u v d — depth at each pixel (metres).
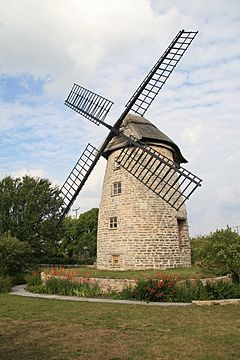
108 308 12.62
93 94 23.25
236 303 13.48
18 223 27.84
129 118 22.16
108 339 8.65
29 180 29.38
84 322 10.46
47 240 29.30
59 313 11.82
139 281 15.11
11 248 22.36
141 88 21.38
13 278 22.06
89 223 45.31
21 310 12.45
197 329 9.61
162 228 20.41
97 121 22.36
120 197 21.39
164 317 11.10
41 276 20.06
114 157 22.41
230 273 17.55
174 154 23.12
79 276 17.31
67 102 24.86
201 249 17.97
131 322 10.43
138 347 8.00
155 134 21.50
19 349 7.89
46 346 8.12
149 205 20.56
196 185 17.69
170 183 21.47
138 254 19.86
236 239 17.06
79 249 44.62
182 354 7.50
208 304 13.21
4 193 28.11
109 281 16.16
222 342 8.36
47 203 28.92
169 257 20.09
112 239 21.08
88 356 7.39
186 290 14.44
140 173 20.02
